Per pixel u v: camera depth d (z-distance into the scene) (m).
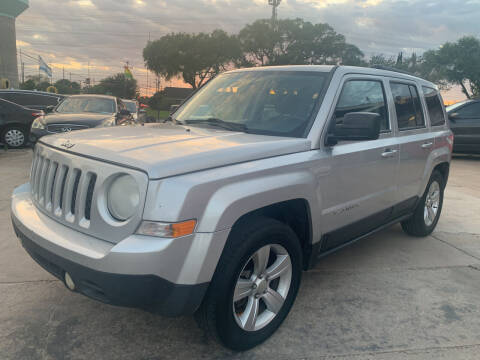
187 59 55.00
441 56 36.91
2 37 56.25
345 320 3.11
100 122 9.24
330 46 56.69
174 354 2.63
